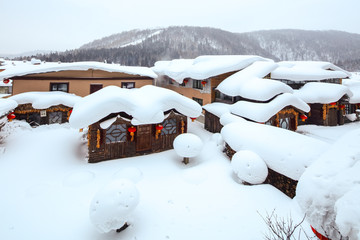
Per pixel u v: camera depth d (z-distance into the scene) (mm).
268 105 11789
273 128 8945
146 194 7215
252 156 7516
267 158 7488
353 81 22672
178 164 9672
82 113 8797
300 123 18188
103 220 4793
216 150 11148
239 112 12930
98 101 9055
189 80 20094
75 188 7590
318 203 3262
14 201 6797
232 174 8469
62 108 15164
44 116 14727
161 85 25969
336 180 3244
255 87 12938
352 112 20219
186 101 11023
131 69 20078
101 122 9641
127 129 10211
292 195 6750
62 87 16797
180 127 11648
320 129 16484
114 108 9227
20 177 8289
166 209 6383
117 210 4840
